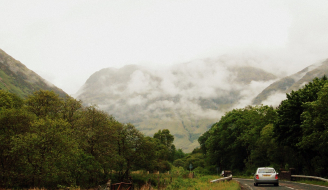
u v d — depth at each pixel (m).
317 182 28.69
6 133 29.05
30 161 27.80
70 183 31.53
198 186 23.84
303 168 49.50
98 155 41.28
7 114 29.95
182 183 28.08
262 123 67.38
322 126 32.09
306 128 34.50
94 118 43.59
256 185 25.86
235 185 23.19
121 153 53.03
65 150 30.14
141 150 55.69
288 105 41.19
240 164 84.25
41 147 28.53
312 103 31.42
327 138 31.14
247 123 78.19
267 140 54.34
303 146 36.38
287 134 43.09
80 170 34.44
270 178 23.92
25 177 28.64
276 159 55.69
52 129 29.70
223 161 88.81
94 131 41.62
